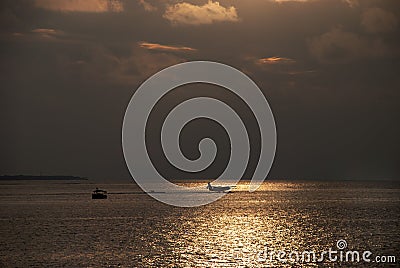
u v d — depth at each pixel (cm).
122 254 10962
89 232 14650
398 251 11281
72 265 9888
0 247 12006
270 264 9862
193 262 10081
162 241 12769
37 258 10600
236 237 13488
